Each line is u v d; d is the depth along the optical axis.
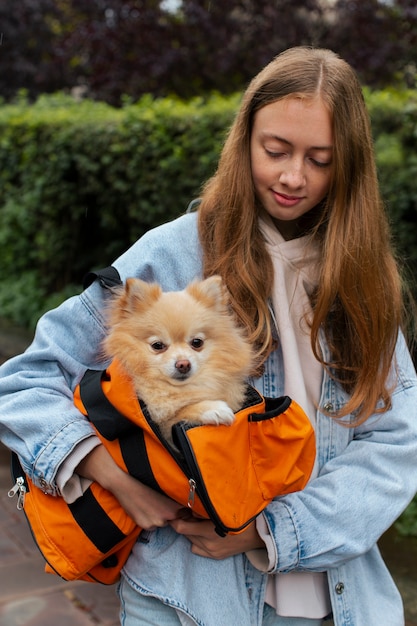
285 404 1.61
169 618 1.74
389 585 1.89
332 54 1.87
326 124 1.75
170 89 11.70
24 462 1.73
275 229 1.96
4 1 14.05
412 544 3.94
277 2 11.05
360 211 1.86
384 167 4.89
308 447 1.62
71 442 1.68
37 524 1.73
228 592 1.71
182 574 1.72
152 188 6.63
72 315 1.89
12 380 1.83
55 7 14.32
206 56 11.36
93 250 8.41
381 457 1.77
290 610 1.75
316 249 1.94
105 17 12.29
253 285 1.84
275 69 1.81
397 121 5.57
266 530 1.68
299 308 1.90
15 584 3.59
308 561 1.67
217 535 1.66
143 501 1.66
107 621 3.29
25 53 14.41
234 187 1.88
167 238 1.97
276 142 1.77
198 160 6.11
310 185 1.80
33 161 8.34
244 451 1.58
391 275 1.93
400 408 1.85
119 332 1.80
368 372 1.82
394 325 1.88
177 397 1.70
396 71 10.55
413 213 4.73
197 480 1.51
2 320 8.87
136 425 1.66
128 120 6.81
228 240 1.89
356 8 10.46
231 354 1.80
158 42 11.67
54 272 8.68
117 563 1.79
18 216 8.80
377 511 1.71
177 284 1.96
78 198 7.91
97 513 1.70
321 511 1.69
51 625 3.23
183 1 11.35
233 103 6.27
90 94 12.30
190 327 1.77
